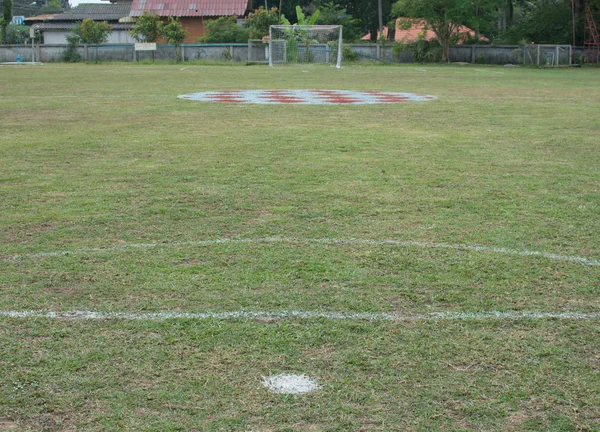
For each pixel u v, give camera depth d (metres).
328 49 42.88
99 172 7.55
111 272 4.41
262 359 3.25
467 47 44.09
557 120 12.62
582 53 42.38
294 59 42.41
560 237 5.23
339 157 8.48
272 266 4.52
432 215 5.81
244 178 7.21
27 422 2.74
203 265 4.54
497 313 3.81
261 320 3.69
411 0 41.81
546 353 3.34
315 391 2.97
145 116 12.88
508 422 2.75
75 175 7.40
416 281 4.28
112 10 60.00
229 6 55.94
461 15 42.03
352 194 6.52
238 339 3.46
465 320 3.71
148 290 4.11
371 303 3.93
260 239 5.11
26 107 14.58
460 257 4.74
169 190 6.67
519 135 10.59
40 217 5.72
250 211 5.90
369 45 44.22
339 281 4.27
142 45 43.94
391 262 4.62
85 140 9.84
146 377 3.08
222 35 48.34
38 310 3.82
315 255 4.75
